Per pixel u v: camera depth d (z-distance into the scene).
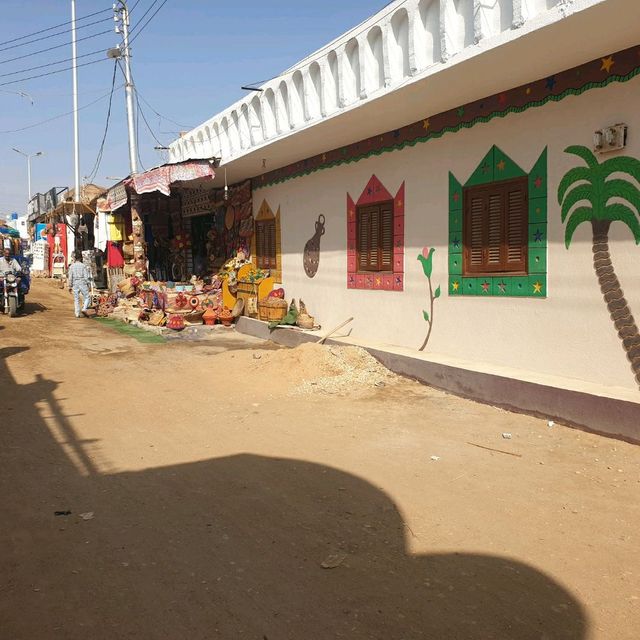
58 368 9.24
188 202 17.03
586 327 6.19
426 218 8.31
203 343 11.80
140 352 10.77
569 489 4.39
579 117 6.13
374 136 9.30
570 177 6.27
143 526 3.86
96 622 2.84
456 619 2.87
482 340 7.48
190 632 2.77
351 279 10.09
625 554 3.48
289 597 3.05
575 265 6.27
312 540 3.67
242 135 11.36
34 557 3.46
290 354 9.15
